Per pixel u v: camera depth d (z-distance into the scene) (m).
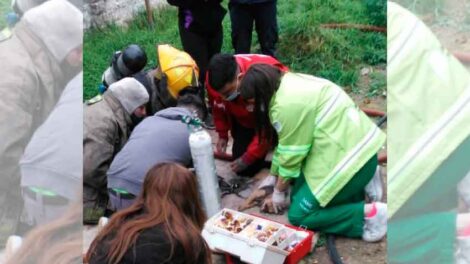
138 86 3.39
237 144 3.87
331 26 5.75
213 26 4.42
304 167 3.26
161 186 2.17
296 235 3.10
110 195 3.22
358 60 5.29
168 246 2.08
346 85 4.96
